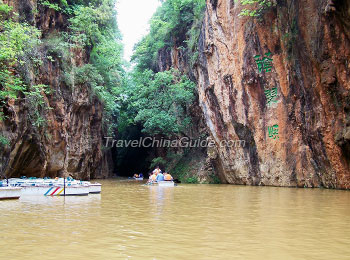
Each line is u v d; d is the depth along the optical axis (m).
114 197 14.95
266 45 22.20
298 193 16.38
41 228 7.41
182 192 17.92
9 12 19.22
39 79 21.23
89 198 14.38
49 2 24.91
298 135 21.00
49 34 24.67
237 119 24.64
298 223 8.10
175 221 8.37
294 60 19.53
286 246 5.90
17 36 16.42
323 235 6.77
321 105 18.34
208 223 8.08
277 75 21.80
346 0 15.02
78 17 26.38
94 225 7.79
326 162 18.97
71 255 5.30
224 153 26.50
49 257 5.19
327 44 16.94
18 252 5.47
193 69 30.59
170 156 35.84
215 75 26.33
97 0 30.33
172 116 33.31
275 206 11.39
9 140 17.09
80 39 26.16
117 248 5.73
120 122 46.16
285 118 21.64
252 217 9.01
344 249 5.71
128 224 7.93
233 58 24.61
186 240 6.32
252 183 24.30
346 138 16.94
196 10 32.31
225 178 28.03
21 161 19.33
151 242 6.15
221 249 5.68
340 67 16.84
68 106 24.97
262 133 23.02
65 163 24.34
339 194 15.63
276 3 20.98
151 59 42.38
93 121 32.69
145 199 14.02
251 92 23.42
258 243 6.10
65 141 23.95
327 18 16.56
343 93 16.95
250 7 22.98
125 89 40.41
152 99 35.16
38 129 20.23
